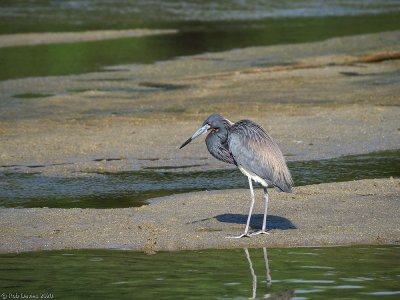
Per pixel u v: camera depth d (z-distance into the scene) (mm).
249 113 22672
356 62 31625
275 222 12805
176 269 10617
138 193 15117
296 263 10812
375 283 9883
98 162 17609
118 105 24734
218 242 11883
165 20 46750
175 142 19312
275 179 12094
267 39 39062
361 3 53031
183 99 25453
